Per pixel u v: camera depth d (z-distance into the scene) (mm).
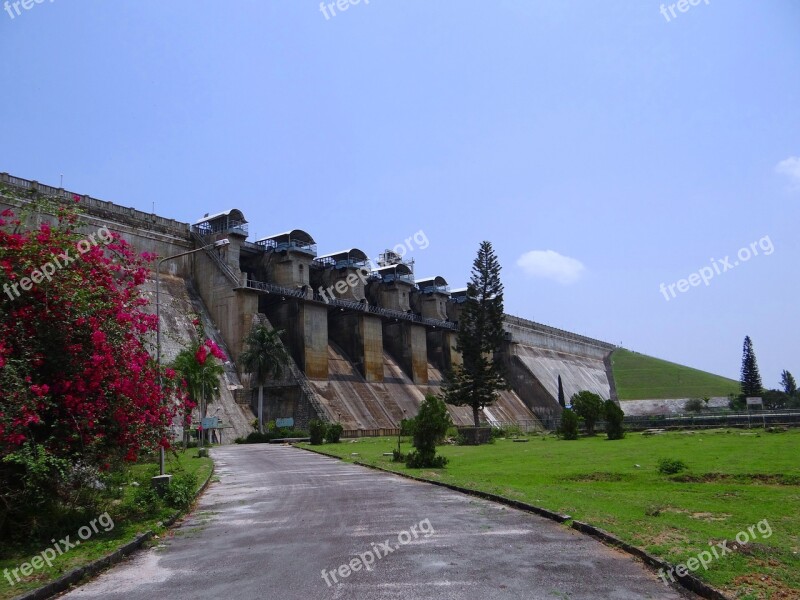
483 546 10500
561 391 100250
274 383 67938
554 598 7398
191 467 28297
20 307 12586
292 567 9469
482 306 63844
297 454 40438
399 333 94625
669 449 32969
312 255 78812
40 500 12148
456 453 37031
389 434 73188
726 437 43188
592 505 14219
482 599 7418
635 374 163375
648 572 8586
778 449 29547
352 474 25875
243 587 8438
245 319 66875
